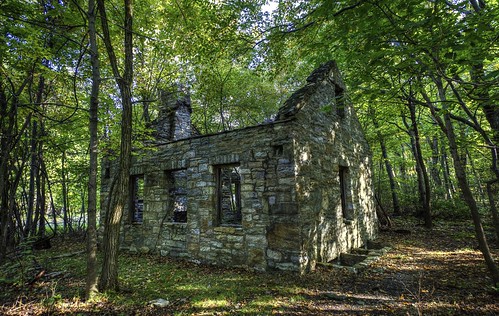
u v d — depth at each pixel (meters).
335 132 7.70
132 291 4.72
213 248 6.63
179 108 10.62
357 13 3.54
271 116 16.08
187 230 7.16
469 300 4.05
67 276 5.72
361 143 9.54
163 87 10.52
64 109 8.27
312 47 4.32
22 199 10.05
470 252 6.90
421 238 9.19
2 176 6.13
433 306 3.91
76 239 11.12
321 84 7.19
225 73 13.38
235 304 4.18
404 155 19.59
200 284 5.12
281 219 5.73
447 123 4.64
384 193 15.61
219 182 7.08
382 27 3.54
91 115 4.60
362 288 4.77
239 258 6.20
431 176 16.48
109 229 4.72
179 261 7.01
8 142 6.26
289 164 5.71
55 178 13.02
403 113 10.62
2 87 6.18
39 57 5.59
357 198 8.48
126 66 5.01
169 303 4.23
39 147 9.09
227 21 6.57
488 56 3.35
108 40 4.88
